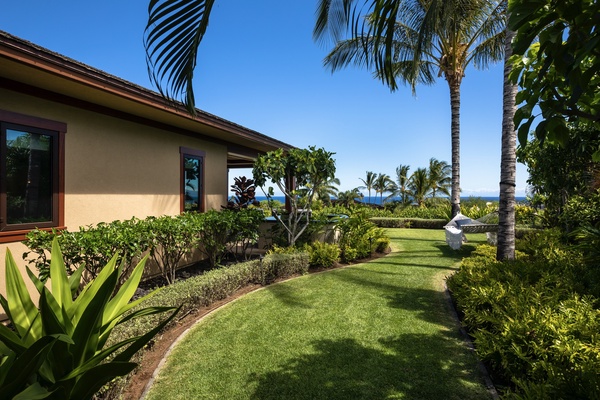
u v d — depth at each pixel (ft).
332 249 24.47
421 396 8.39
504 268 14.64
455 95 39.27
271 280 19.97
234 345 11.38
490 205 58.39
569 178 22.50
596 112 5.75
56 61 12.14
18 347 5.20
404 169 111.55
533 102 5.39
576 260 15.37
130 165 19.80
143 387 9.02
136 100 16.05
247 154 32.30
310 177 25.44
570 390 6.06
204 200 26.16
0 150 13.53
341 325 13.12
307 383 9.04
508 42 18.39
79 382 5.19
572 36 4.15
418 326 12.98
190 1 6.51
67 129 16.24
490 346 9.22
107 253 13.61
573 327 8.38
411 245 34.99
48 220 15.43
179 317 13.17
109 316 6.73
